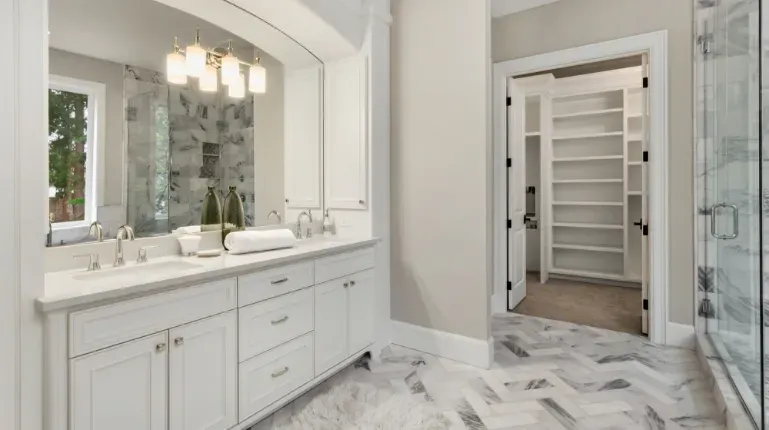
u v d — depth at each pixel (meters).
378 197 2.86
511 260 3.81
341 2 2.59
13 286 1.21
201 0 2.18
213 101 2.36
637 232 4.91
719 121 2.46
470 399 2.19
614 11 3.11
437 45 2.78
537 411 2.07
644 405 2.12
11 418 1.20
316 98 2.92
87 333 1.33
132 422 1.45
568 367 2.59
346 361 2.50
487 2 2.60
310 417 2.02
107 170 1.90
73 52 1.79
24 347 1.22
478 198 2.64
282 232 2.33
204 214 2.30
